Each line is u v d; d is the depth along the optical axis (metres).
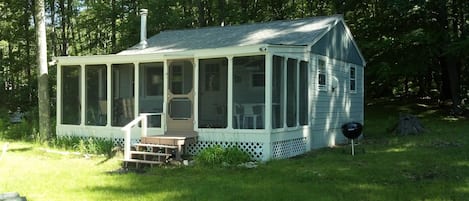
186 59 11.81
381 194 7.04
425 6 21.75
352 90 17.23
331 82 14.96
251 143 10.91
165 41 16.31
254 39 13.77
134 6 28.88
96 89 13.48
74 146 12.65
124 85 13.23
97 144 12.07
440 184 7.68
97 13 29.09
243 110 11.12
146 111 12.72
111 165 10.38
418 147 12.69
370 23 24.30
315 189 7.44
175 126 12.02
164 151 11.01
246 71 11.12
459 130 17.19
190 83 11.95
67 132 13.92
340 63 15.88
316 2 30.16
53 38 30.09
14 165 10.22
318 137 13.86
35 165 10.26
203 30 17.03
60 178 8.67
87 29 32.31
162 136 11.27
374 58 23.44
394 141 14.55
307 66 12.95
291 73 12.01
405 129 16.83
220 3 28.73
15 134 16.91
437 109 24.92
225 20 28.59
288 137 11.70
